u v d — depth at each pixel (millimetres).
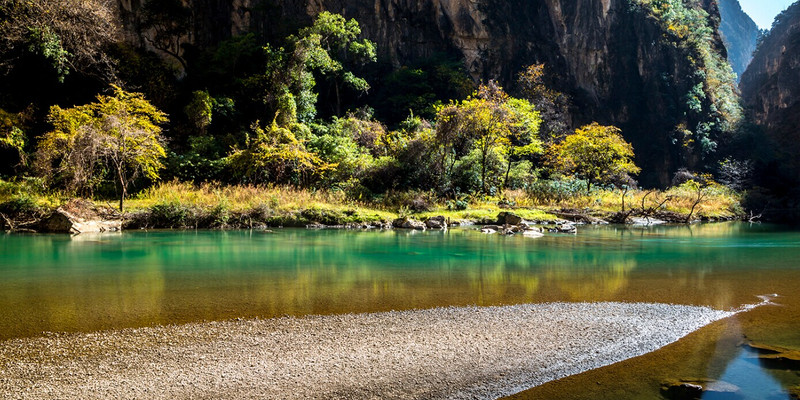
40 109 24781
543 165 35250
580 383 4750
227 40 32781
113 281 8812
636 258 12211
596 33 52156
